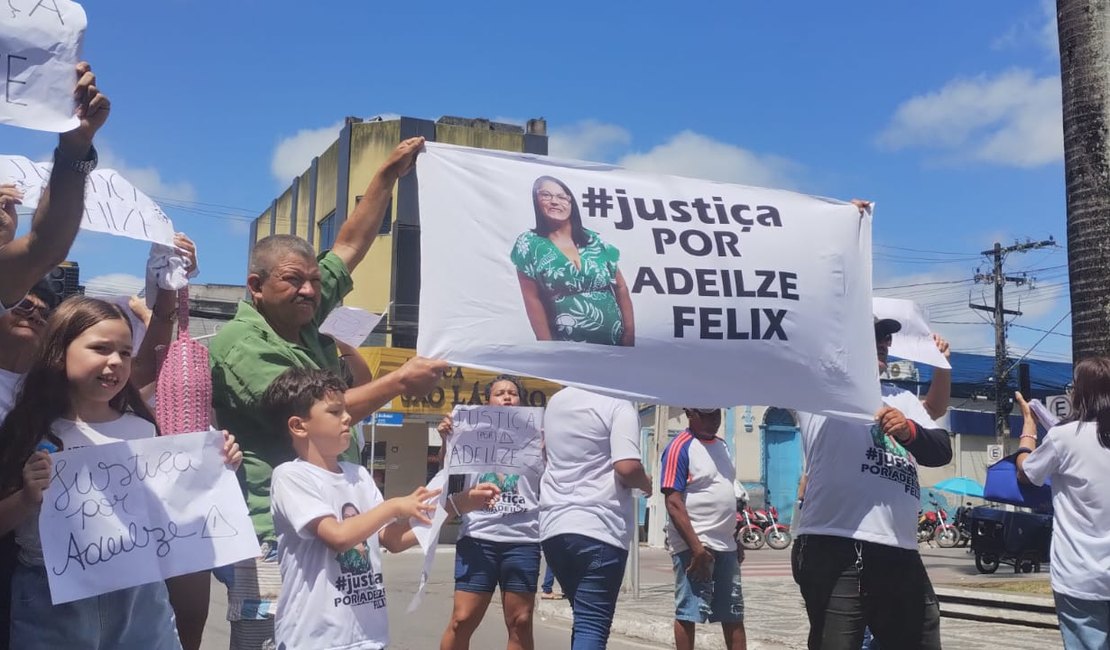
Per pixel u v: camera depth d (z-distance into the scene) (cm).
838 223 462
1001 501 571
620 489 486
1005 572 1603
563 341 407
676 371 421
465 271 404
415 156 426
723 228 441
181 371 338
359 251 439
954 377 3328
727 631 609
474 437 546
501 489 558
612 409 482
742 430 2436
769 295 440
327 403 347
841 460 434
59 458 290
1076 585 455
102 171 364
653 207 438
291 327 386
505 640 845
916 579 432
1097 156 914
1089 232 917
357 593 344
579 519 478
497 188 416
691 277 430
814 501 441
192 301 2177
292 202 3059
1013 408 3059
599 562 477
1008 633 888
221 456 317
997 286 3103
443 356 393
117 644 305
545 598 1098
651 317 421
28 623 292
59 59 280
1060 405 666
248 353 365
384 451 2228
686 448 601
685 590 600
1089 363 466
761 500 2408
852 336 450
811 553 438
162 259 373
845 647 428
